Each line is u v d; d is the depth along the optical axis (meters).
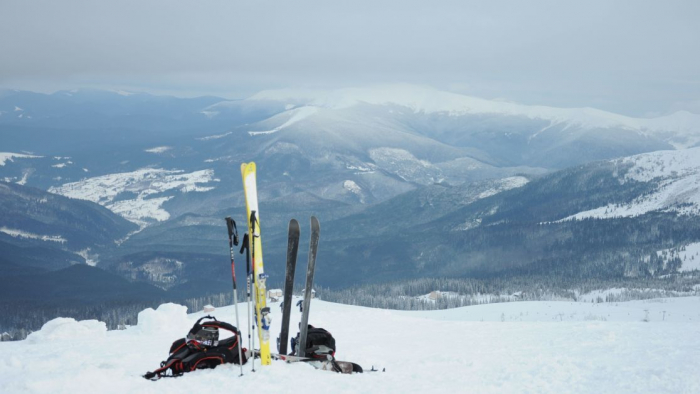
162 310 20.25
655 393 7.07
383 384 7.51
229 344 7.77
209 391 6.59
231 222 7.35
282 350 8.30
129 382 7.05
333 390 6.88
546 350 11.46
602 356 10.02
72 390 6.67
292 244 8.20
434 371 9.08
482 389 7.48
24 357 11.67
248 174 7.71
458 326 18.12
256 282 7.63
